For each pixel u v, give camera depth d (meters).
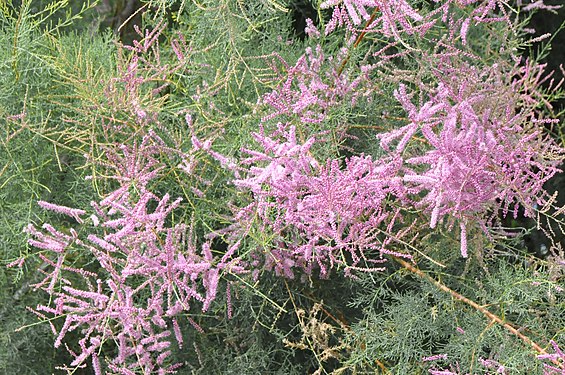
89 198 1.13
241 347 1.14
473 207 1.02
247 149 1.01
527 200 1.06
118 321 1.03
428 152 1.01
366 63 1.14
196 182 1.09
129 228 0.97
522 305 1.06
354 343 1.08
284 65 1.12
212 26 1.11
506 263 1.10
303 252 1.06
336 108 1.10
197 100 1.10
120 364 1.04
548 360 1.00
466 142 1.00
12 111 1.14
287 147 0.99
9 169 1.13
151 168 1.10
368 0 1.00
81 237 1.13
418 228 1.10
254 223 1.03
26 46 1.13
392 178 1.00
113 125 1.11
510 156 1.03
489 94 1.11
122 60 1.11
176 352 1.13
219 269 1.01
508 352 1.00
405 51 1.09
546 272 1.10
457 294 1.04
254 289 1.02
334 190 0.98
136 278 1.11
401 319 1.05
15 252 1.14
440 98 1.08
